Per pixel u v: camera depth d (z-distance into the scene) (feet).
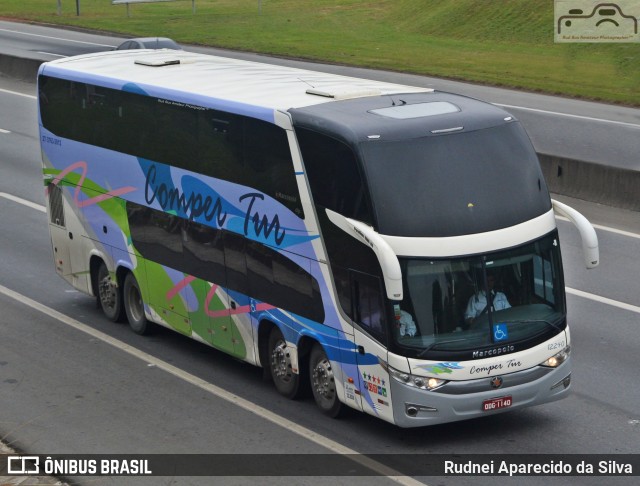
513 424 49.37
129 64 66.54
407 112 48.83
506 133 48.32
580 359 57.26
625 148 108.37
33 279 75.20
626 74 150.20
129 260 63.05
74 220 67.77
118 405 52.90
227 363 59.06
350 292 47.11
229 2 246.68
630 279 71.36
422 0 215.31
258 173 52.08
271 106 51.29
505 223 46.52
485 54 169.89
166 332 64.85
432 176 46.03
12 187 100.32
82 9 237.04
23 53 168.66
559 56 163.94
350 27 206.08
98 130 64.13
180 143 57.41
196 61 67.00
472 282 45.65
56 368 58.44
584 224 48.19
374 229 45.24
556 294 47.91
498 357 46.01
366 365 46.93
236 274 54.44
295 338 51.16
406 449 46.73
